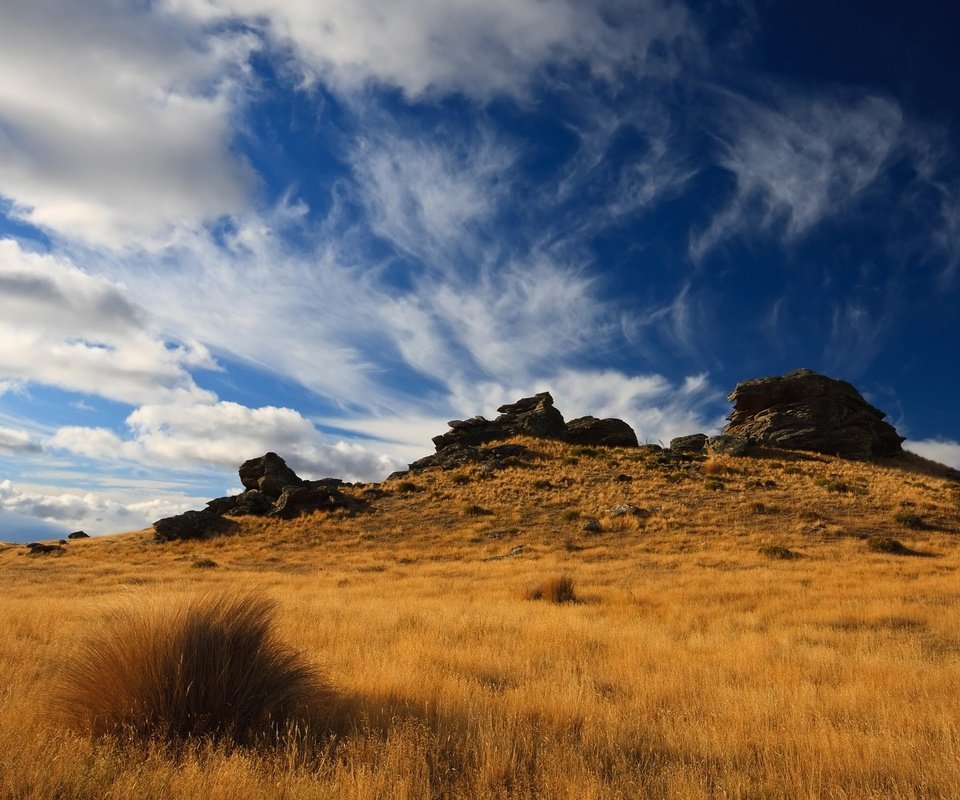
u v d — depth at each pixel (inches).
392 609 563.2
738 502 1496.1
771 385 2244.1
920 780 170.6
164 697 193.9
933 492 1599.4
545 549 1213.7
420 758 170.9
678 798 153.8
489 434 2343.8
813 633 453.4
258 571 1137.4
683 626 492.1
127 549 1510.8
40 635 382.3
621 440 2364.7
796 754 190.1
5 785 135.9
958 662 353.7
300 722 205.3
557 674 303.1
